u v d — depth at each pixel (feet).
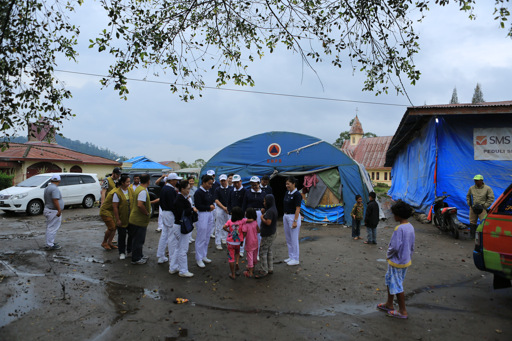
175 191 20.29
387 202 67.46
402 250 13.38
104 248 24.59
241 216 18.66
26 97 13.93
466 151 35.29
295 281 18.02
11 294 15.33
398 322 13.10
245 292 16.34
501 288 15.44
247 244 18.62
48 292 15.71
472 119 35.37
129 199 22.21
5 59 13.32
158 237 29.25
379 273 19.56
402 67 16.39
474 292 16.51
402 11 15.33
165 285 17.21
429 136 39.22
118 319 13.11
